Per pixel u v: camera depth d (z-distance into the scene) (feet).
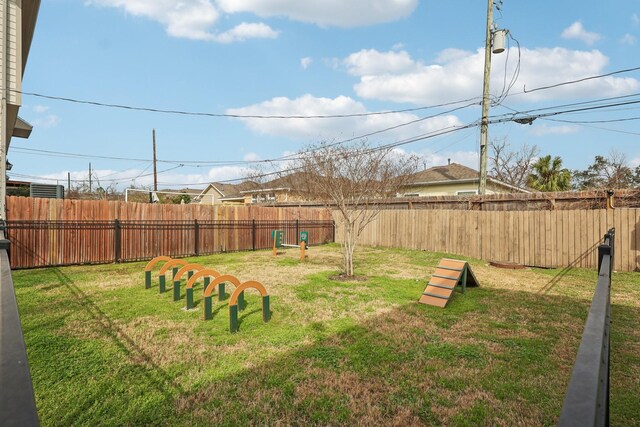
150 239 36.14
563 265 30.73
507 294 21.20
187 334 13.97
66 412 8.63
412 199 43.42
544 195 32.48
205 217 40.88
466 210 37.91
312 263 33.27
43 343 12.82
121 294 20.34
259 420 8.43
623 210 27.91
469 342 13.37
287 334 14.03
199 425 8.19
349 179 28.19
